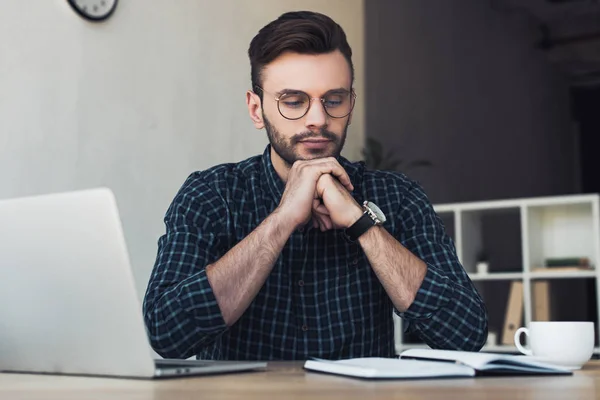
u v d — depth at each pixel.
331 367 1.02
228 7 3.58
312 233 1.63
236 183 1.71
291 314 1.60
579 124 9.94
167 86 3.22
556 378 0.97
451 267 1.63
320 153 1.54
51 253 0.98
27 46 2.67
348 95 1.55
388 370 0.94
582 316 7.32
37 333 1.04
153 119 3.15
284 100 1.53
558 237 3.79
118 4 3.02
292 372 1.05
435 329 1.45
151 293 1.45
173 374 0.96
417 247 1.67
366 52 5.01
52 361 1.03
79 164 2.83
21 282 1.03
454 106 6.38
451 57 6.39
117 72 3.00
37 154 2.68
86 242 0.94
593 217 3.51
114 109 2.98
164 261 1.53
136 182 3.05
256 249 1.40
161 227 3.16
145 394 0.77
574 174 9.80
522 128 7.91
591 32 8.25
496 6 7.43
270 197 1.69
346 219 1.46
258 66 1.57
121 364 0.96
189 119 3.32
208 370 1.00
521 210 3.65
